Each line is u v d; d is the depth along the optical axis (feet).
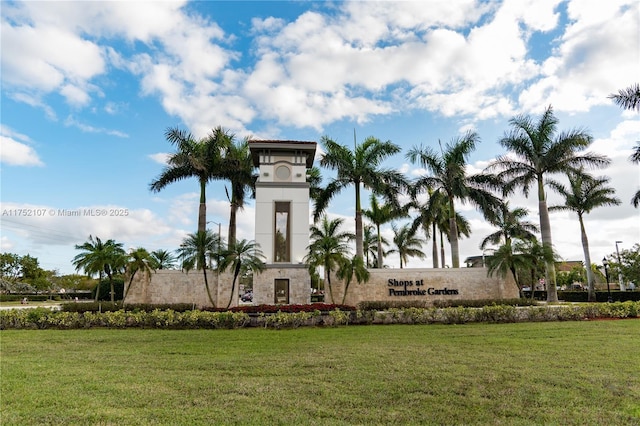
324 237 88.33
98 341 48.06
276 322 61.87
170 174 107.45
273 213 96.89
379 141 107.96
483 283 100.99
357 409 23.00
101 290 160.25
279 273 92.84
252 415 22.11
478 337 49.47
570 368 32.07
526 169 107.96
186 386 27.58
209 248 88.22
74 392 26.21
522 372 30.81
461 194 105.19
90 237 98.48
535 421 21.15
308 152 101.04
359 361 35.24
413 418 21.67
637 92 83.66
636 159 85.76
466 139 109.60
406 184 107.65
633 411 22.31
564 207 141.18
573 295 147.74
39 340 49.06
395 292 99.35
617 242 154.40
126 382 28.68
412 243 172.76
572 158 104.58
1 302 172.86
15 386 27.50
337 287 98.94
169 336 51.98
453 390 26.40
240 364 34.35
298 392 26.25
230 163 107.55
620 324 61.46
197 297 97.86
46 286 236.84
